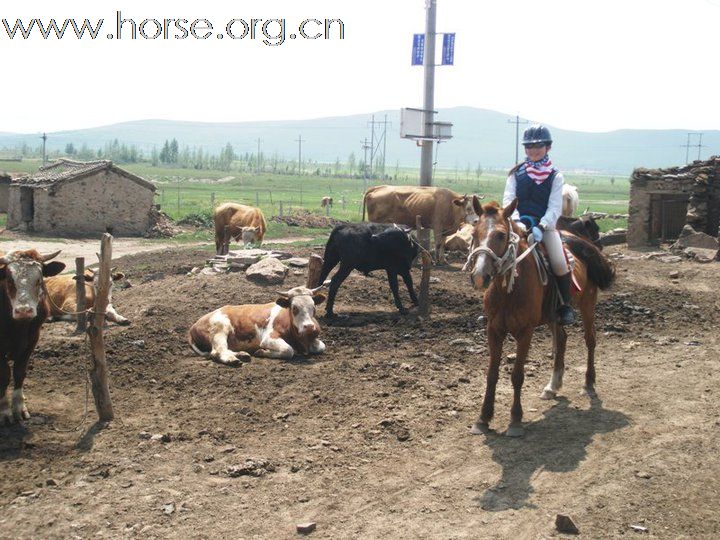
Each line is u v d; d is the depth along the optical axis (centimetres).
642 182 2744
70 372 1099
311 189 14675
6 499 698
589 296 998
